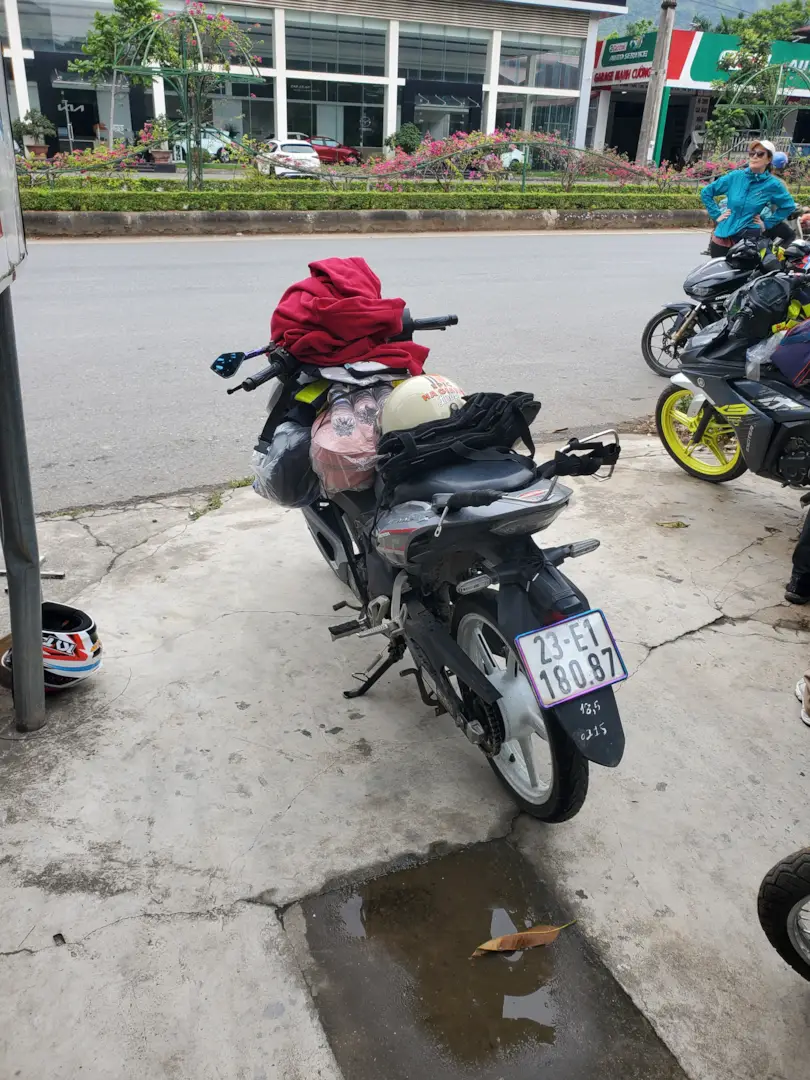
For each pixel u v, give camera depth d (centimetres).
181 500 445
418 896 219
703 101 3938
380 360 285
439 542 221
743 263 589
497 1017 190
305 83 3250
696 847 236
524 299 967
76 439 528
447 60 3391
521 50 3466
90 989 192
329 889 220
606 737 203
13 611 255
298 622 337
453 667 232
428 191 1814
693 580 374
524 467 229
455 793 254
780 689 303
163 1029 184
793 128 4041
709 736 278
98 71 2839
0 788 248
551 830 241
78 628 295
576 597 212
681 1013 192
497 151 2014
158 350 720
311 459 278
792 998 196
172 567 374
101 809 242
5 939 202
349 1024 188
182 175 2045
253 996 192
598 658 207
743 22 4012
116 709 283
